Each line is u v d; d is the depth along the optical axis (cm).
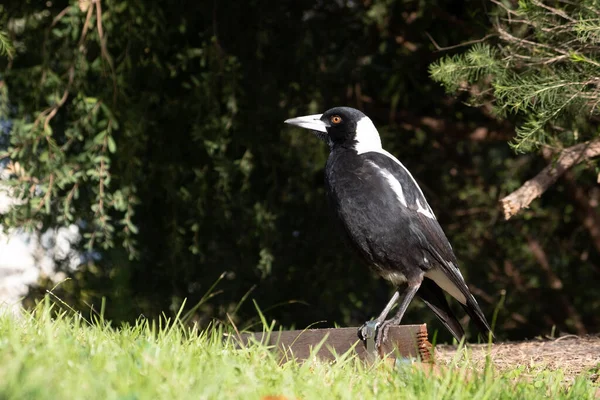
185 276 1323
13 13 1269
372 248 854
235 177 1362
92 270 1369
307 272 1434
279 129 1382
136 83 1295
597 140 1063
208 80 1265
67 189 1297
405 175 865
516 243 1697
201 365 563
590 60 877
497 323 1684
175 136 1334
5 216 1240
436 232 858
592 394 633
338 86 1484
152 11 1229
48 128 1190
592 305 1723
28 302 1359
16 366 468
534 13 952
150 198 1338
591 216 1638
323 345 730
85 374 489
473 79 1042
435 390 566
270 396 507
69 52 1257
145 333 674
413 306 1538
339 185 861
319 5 1466
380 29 1414
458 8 1458
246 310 1368
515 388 602
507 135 1512
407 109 1588
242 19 1358
